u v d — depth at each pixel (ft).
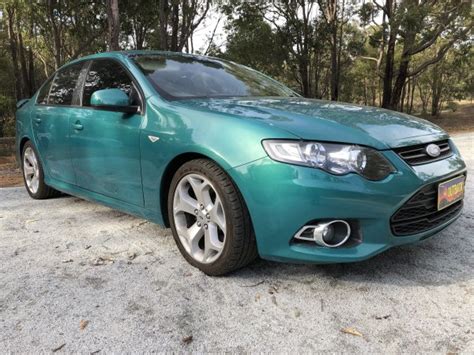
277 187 7.41
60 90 13.61
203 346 6.57
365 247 7.63
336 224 7.68
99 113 10.94
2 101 85.10
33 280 8.78
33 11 59.82
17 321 7.27
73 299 7.98
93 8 63.16
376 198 7.39
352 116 8.79
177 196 9.15
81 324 7.16
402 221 7.91
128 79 10.69
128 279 8.77
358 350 6.41
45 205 14.62
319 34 82.89
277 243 7.71
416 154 8.20
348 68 112.68
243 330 6.96
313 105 9.75
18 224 12.53
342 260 7.52
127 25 68.23
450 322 7.05
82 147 11.54
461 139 37.01
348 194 7.25
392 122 8.82
